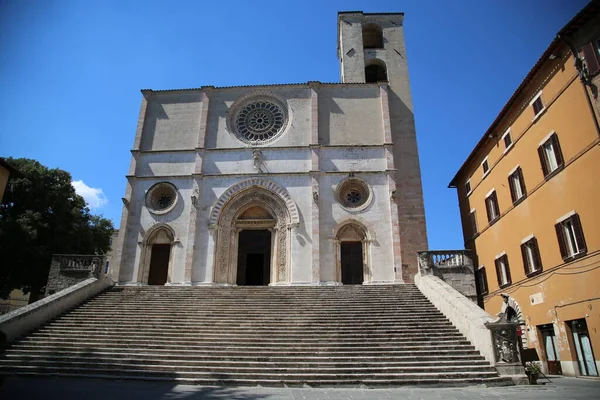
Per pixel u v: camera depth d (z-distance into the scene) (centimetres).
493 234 2867
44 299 2014
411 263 2959
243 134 3356
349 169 3111
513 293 2548
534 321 2288
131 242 3039
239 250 3122
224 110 3375
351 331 1773
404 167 3209
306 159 3155
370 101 3344
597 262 1761
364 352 1580
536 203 2261
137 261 2984
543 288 2192
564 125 1991
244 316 1967
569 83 1938
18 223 3047
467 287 2400
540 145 2203
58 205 3362
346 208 3019
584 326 1866
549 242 2136
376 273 2855
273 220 3089
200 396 1159
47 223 3300
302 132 3253
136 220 3095
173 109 3425
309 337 1716
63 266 2569
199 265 2942
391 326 1831
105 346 1656
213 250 2964
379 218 2984
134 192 3175
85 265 2573
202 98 3425
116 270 2947
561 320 2020
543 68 2147
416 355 1571
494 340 1512
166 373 1435
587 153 1823
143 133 3356
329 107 3325
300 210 3022
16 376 1422
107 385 1295
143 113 3403
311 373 1434
